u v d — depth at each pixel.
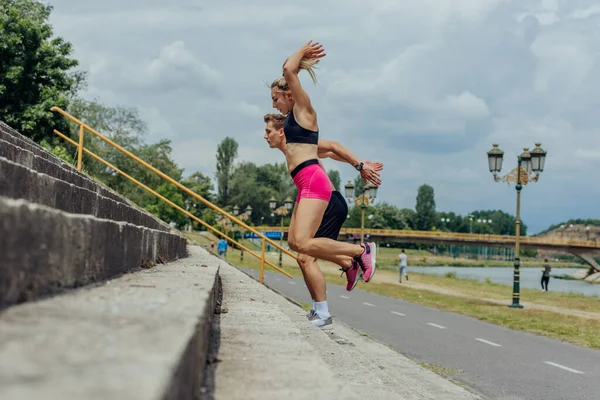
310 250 6.96
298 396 2.90
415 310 20.91
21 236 2.36
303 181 6.91
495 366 10.69
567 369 10.57
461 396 8.00
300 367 3.52
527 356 11.88
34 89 27.80
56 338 1.94
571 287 64.25
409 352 11.91
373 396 4.18
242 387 3.03
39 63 27.45
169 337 2.08
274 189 162.25
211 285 4.18
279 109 7.22
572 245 94.06
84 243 3.33
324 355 5.48
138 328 2.21
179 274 5.04
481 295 30.44
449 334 14.79
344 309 20.22
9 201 2.34
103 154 49.06
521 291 35.69
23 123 26.50
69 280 3.08
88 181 10.16
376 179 7.57
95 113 49.53
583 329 16.59
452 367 10.46
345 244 7.08
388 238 99.44
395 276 50.38
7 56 26.95
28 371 1.55
